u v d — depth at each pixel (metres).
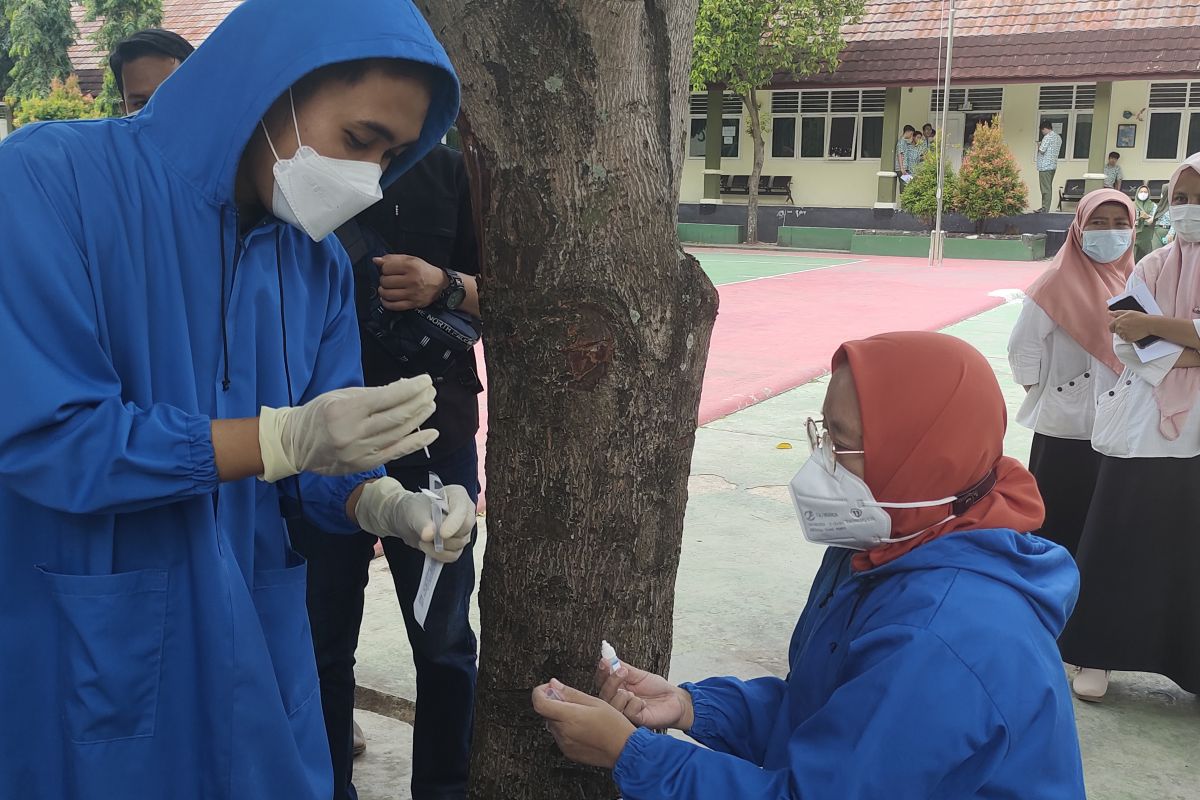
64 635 1.62
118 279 1.60
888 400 1.60
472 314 2.78
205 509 1.67
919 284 16.12
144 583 1.63
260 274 1.77
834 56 21.58
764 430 7.32
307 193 1.68
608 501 1.97
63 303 1.52
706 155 25.03
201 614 1.67
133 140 1.66
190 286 1.67
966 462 1.59
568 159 1.84
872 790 1.42
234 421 1.58
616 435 1.95
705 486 6.02
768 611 4.33
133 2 20.30
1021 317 4.05
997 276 17.52
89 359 1.55
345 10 1.59
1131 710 3.65
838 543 1.68
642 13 1.82
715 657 3.90
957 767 1.41
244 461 1.56
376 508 1.88
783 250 23.17
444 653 2.74
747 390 8.41
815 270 18.45
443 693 2.78
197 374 1.70
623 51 1.81
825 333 11.38
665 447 2.00
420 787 2.85
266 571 1.84
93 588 1.59
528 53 1.81
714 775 1.56
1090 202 3.96
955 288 15.59
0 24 23.02
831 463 1.65
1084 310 3.89
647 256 1.90
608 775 2.11
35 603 1.65
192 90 1.66
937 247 19.75
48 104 19.64
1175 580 3.54
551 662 2.06
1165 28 20.62
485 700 2.15
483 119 1.87
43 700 1.65
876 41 22.95
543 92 1.82
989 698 1.41
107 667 1.61
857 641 1.52
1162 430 3.47
